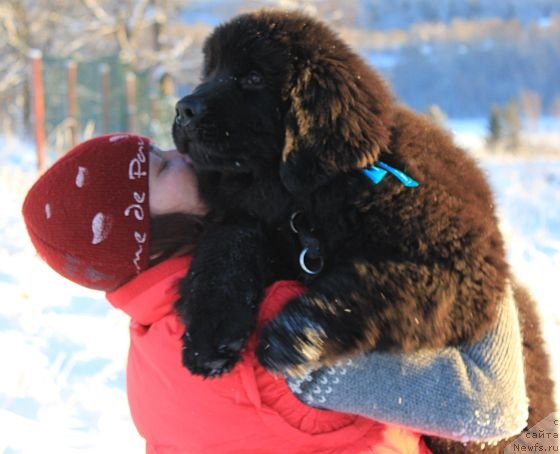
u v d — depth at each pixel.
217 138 2.31
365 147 2.05
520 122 19.41
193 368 1.95
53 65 16.59
